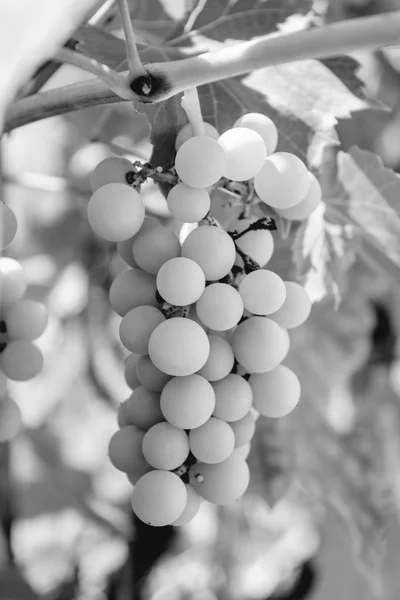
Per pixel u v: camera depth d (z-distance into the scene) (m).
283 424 0.65
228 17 0.45
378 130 0.73
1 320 0.41
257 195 0.41
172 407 0.36
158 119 0.41
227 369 0.38
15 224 0.40
